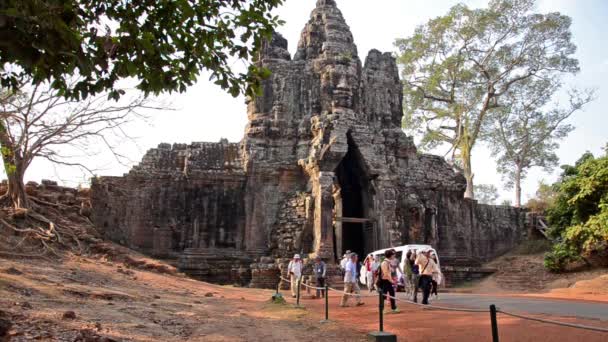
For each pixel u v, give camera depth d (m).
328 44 35.81
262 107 34.88
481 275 36.62
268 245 31.58
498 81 48.22
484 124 52.66
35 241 21.67
